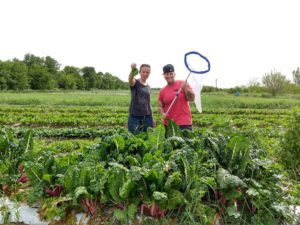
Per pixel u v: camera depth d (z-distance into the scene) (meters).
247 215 4.39
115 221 4.20
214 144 5.04
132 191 4.27
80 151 6.02
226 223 4.18
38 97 36.53
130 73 7.02
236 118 19.52
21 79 77.44
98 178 4.51
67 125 16.05
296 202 4.60
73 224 4.26
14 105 29.78
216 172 4.51
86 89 118.81
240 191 4.45
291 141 6.30
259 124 16.22
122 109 24.64
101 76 135.62
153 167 4.38
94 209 4.32
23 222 4.37
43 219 4.34
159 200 4.10
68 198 4.36
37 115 19.16
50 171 4.89
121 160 5.16
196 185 4.28
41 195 4.59
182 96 6.89
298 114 6.38
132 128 7.52
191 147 5.31
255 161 4.88
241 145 4.86
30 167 4.79
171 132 5.91
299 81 59.78
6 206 4.50
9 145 5.75
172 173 4.38
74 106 30.06
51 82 89.88
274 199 4.36
